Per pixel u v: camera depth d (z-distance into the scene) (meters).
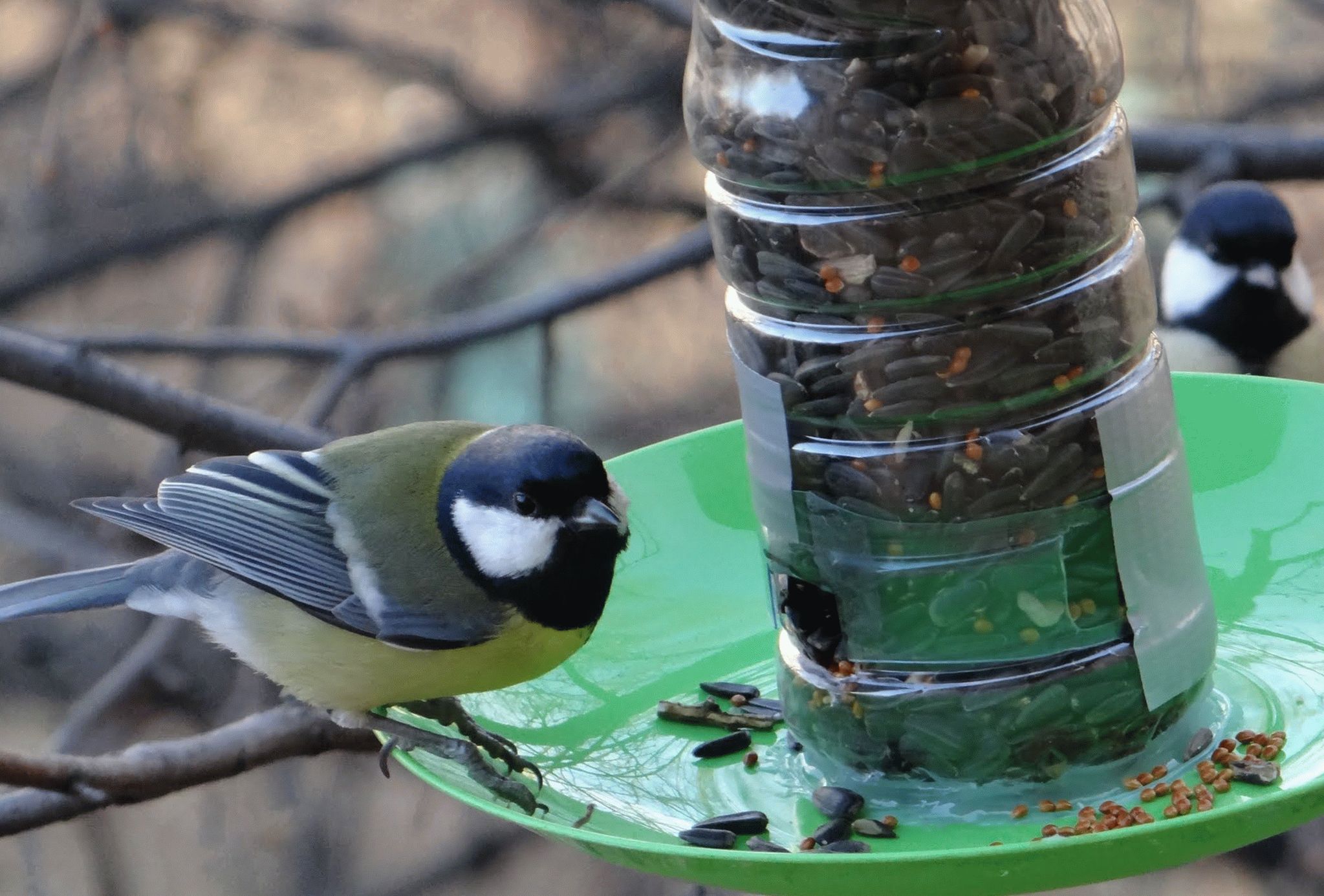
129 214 16.97
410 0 17.70
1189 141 14.68
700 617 8.62
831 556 7.24
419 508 8.14
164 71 17.17
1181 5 15.77
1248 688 7.52
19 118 17.20
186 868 15.74
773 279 7.08
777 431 7.30
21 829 8.03
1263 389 8.76
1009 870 5.57
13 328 12.26
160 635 11.55
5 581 16.17
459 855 16.02
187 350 12.82
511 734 7.95
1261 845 15.10
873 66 6.61
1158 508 7.11
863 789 7.30
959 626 7.07
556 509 7.82
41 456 16.73
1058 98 6.62
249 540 8.43
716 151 7.06
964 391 6.90
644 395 16.84
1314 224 17.53
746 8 6.82
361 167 16.97
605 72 17.27
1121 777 7.16
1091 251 6.87
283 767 16.20
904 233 6.77
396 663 7.98
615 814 7.25
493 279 17.17
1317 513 8.34
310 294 17.19
